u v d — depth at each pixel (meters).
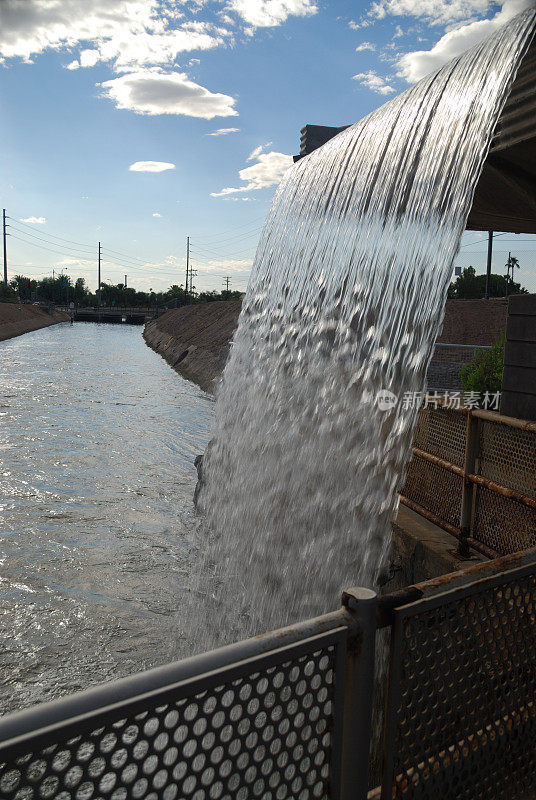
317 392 5.61
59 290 121.69
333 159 6.28
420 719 1.73
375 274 4.83
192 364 26.70
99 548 7.01
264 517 6.00
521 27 3.16
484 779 1.97
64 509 8.41
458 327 19.52
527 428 3.70
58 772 1.11
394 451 4.09
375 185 5.05
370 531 4.28
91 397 19.28
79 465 10.84
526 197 3.83
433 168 4.00
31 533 7.46
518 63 3.05
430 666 1.74
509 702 2.02
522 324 4.21
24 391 20.17
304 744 1.49
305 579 4.97
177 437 13.61
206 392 20.83
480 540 4.23
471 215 4.81
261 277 7.92
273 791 1.44
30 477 10.00
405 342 4.14
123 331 69.25
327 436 5.22
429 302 3.83
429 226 3.96
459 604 1.80
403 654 1.66
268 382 6.88
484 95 3.45
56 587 5.98
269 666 1.37
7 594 5.80
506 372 4.36
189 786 1.68
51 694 4.28
